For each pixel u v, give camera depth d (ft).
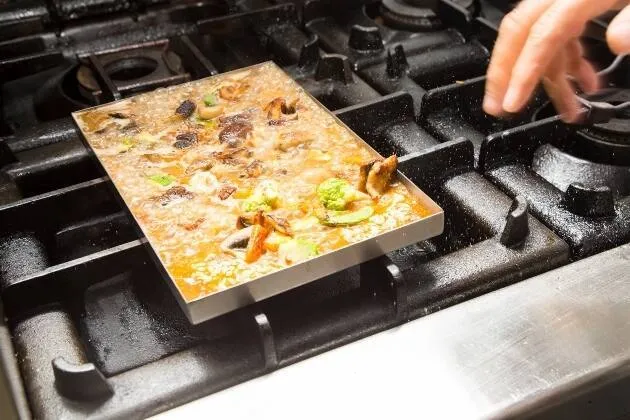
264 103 3.49
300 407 2.52
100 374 2.54
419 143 3.34
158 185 3.13
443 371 2.58
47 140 3.46
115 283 3.05
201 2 4.34
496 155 3.21
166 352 2.85
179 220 2.98
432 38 3.98
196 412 2.52
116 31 4.18
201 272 2.77
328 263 2.70
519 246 2.89
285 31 4.08
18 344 2.70
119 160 3.25
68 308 2.91
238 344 2.66
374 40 3.85
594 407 2.62
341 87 3.64
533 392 2.54
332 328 2.71
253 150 3.27
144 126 3.42
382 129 3.43
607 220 2.97
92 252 3.22
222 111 3.45
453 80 3.87
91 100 3.82
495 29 3.87
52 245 3.20
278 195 3.03
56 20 4.17
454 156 3.18
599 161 3.38
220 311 2.61
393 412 2.51
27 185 3.34
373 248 2.74
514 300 2.74
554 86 2.82
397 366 2.60
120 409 2.54
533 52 2.54
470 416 2.50
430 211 2.89
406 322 2.76
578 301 2.73
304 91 3.50
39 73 4.03
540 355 2.61
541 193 3.09
